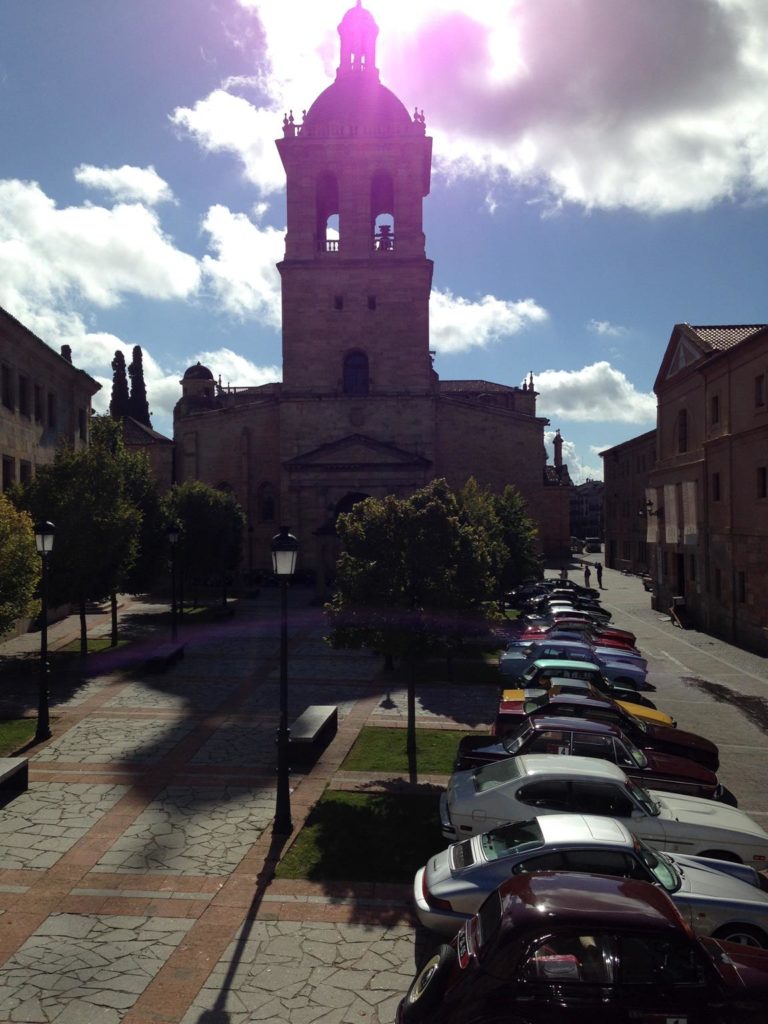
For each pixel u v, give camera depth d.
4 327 31.53
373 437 54.66
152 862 11.27
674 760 13.58
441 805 11.50
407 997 6.88
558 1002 6.13
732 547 32.66
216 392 79.69
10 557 20.48
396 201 55.22
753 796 14.33
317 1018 7.73
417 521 16.77
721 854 10.36
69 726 18.70
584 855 8.52
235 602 46.34
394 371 55.03
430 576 16.59
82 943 9.09
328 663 27.19
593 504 177.25
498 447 60.44
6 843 11.88
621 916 6.48
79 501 27.16
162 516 37.06
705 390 35.94
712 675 26.03
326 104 55.78
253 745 17.22
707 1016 6.21
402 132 54.47
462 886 8.59
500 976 6.25
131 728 18.56
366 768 15.70
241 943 9.11
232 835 12.24
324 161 55.22
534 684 19.81
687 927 6.57
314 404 55.03
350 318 55.25
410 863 11.26
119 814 13.09
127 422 72.81
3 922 9.56
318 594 45.41
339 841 12.00
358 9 56.75
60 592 27.12
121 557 28.77
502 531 37.19
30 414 35.31
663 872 8.72
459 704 21.33
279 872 10.95
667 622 39.66
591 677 19.80
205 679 24.39
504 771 11.24
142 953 8.88
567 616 32.50
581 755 12.89
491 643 23.53
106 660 27.55
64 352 42.84
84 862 11.24
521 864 8.57
